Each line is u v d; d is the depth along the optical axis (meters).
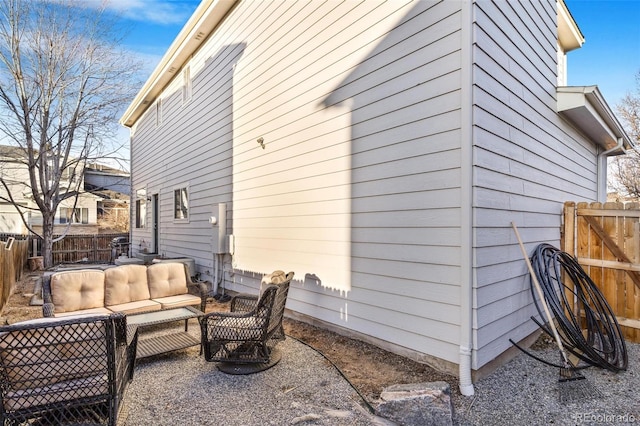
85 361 2.19
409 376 3.12
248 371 3.29
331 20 4.39
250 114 6.02
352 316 4.07
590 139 6.47
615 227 4.20
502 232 3.34
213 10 6.71
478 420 2.49
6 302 6.35
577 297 4.09
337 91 4.30
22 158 12.71
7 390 2.07
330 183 4.39
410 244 3.44
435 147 3.23
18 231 17.31
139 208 12.63
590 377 3.16
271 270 5.45
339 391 2.92
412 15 3.46
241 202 6.27
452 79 3.10
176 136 9.16
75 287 4.35
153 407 2.71
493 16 3.27
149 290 4.96
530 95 3.96
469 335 2.95
